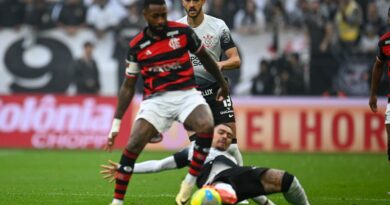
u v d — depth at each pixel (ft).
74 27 239.50
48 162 175.94
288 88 226.58
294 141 219.00
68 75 235.61
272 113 220.23
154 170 86.58
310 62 228.22
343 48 230.68
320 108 219.61
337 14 234.38
